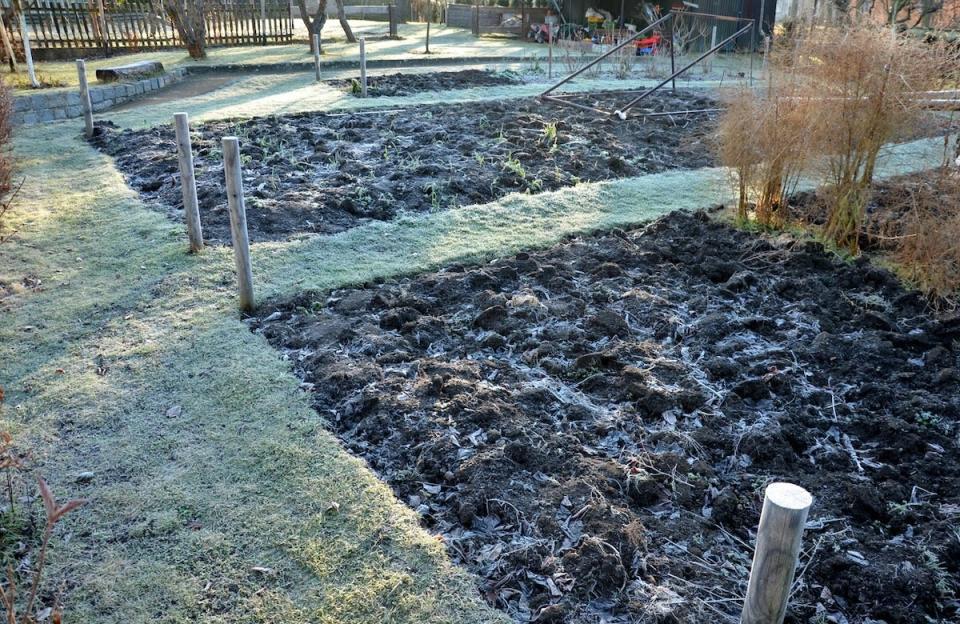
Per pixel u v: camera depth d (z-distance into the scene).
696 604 2.79
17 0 13.90
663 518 3.26
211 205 7.02
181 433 3.77
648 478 3.41
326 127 10.24
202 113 11.08
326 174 8.13
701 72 16.80
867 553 3.05
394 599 2.78
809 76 6.11
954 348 4.74
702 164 9.05
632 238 6.54
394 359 4.40
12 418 3.90
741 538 3.18
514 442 3.60
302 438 3.72
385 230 6.47
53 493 3.34
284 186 7.63
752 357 4.56
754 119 6.46
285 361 4.44
